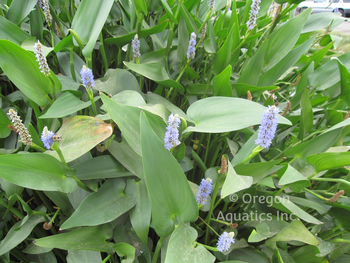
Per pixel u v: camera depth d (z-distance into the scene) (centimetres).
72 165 58
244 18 93
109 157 59
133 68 65
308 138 79
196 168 92
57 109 57
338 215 65
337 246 71
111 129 51
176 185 44
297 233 55
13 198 57
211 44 86
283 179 57
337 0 579
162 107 61
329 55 135
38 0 75
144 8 69
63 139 53
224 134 78
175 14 76
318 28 107
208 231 65
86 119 53
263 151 83
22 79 56
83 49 61
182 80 89
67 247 49
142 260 57
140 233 52
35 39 76
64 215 67
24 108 77
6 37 72
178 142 44
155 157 42
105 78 74
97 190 55
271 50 86
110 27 89
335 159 60
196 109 60
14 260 72
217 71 83
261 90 77
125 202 54
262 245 69
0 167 43
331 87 91
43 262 65
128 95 60
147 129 42
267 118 46
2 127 66
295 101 94
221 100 60
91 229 54
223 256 63
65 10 80
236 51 87
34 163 46
